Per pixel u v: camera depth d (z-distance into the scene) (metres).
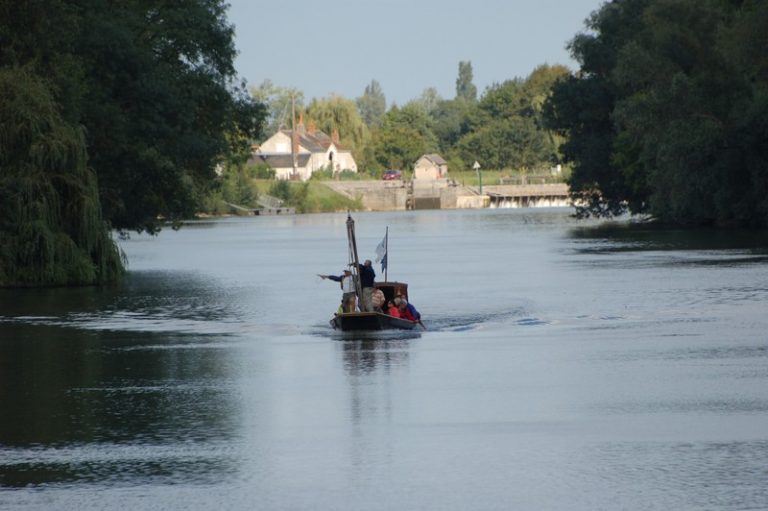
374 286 124.50
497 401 72.62
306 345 105.44
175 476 54.50
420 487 52.06
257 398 75.81
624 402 71.31
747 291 149.62
